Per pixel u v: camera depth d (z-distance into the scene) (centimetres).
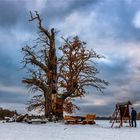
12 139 1756
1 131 2439
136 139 2025
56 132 2511
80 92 4425
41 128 3030
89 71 4475
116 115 4031
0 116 4619
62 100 4412
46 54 4534
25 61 4528
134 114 3959
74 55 4484
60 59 4528
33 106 4547
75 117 4156
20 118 4231
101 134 2400
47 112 4350
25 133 2281
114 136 2228
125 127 3819
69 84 4425
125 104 3984
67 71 4462
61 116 4391
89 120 4191
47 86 4438
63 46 4528
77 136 2128
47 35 4553
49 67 4475
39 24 4572
